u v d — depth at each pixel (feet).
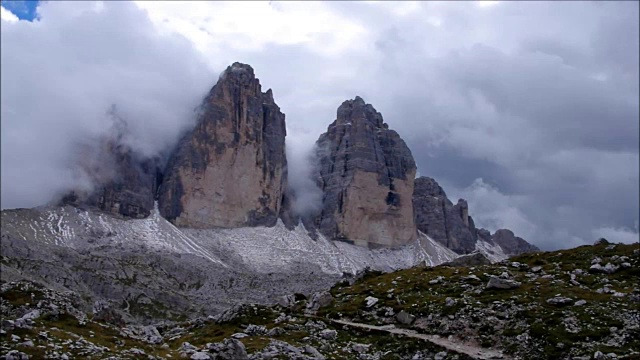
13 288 250.78
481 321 283.79
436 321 297.33
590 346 242.37
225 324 335.47
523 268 364.38
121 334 238.89
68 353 187.62
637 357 224.74
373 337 290.15
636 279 315.37
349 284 429.79
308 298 399.44
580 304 279.90
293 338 290.15
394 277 399.44
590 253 370.53
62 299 255.91
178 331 348.79
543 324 266.36
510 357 250.78
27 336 194.59
